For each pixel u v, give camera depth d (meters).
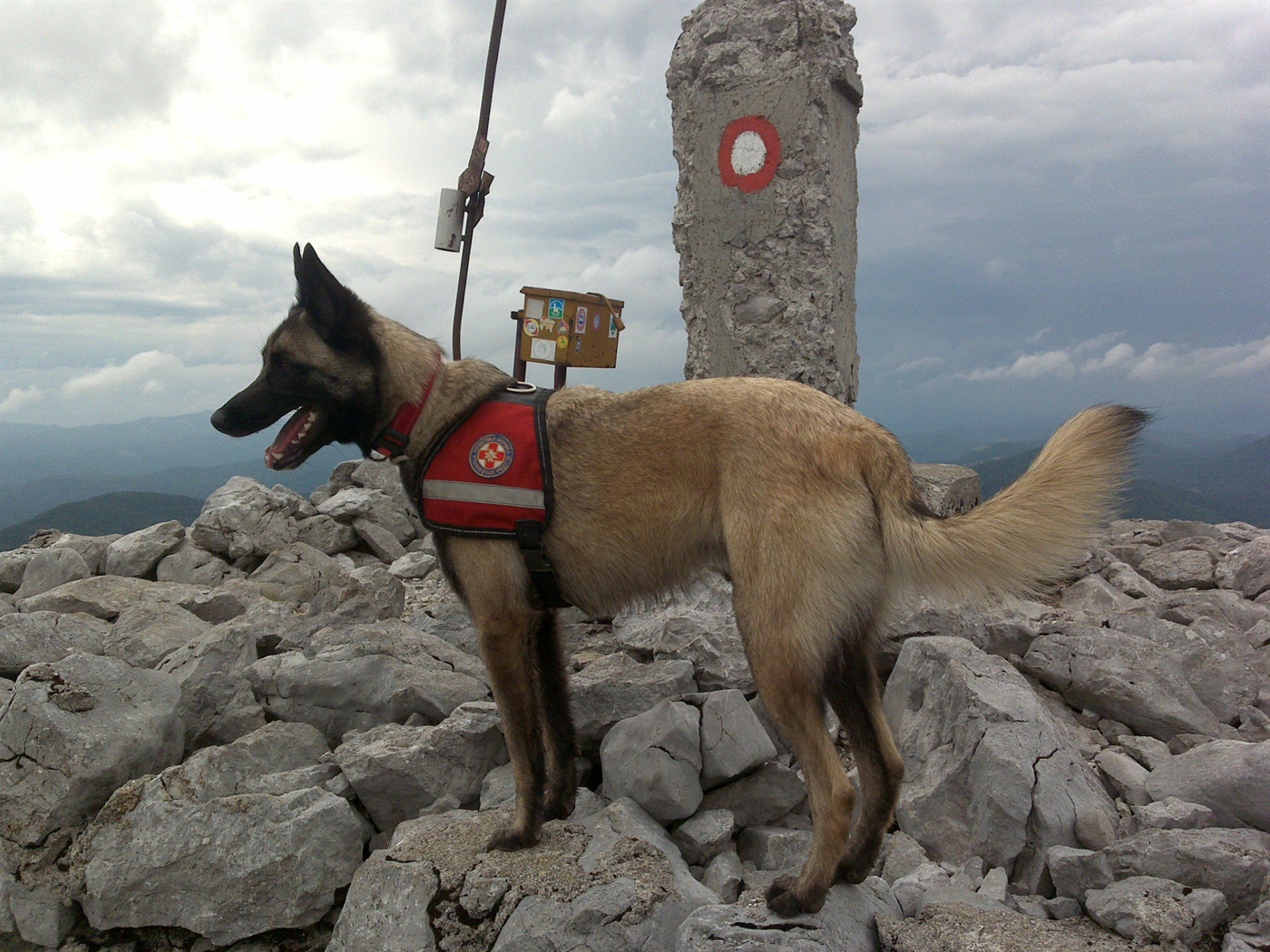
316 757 4.51
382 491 9.42
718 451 3.18
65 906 3.71
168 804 3.78
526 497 3.37
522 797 3.46
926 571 3.04
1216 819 3.52
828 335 7.54
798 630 2.98
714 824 3.72
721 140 7.76
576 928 2.93
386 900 3.26
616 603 3.53
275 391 3.76
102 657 4.54
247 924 3.56
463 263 6.35
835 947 2.79
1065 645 4.83
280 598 7.29
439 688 4.71
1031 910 3.20
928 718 4.21
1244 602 6.18
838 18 7.64
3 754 4.01
